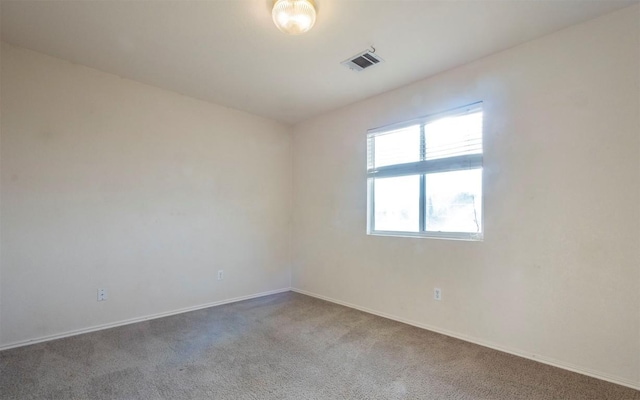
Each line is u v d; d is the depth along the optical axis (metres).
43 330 2.63
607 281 2.05
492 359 2.34
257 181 4.15
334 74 2.96
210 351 2.46
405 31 2.27
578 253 2.16
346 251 3.74
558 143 2.25
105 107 2.96
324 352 2.46
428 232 3.05
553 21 2.15
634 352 1.96
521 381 2.03
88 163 2.87
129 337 2.72
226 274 3.82
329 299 3.92
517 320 2.41
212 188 3.71
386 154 3.40
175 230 3.41
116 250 3.01
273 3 1.98
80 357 2.34
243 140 4.01
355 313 3.43
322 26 2.21
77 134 2.81
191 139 3.54
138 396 1.86
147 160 3.22
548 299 2.28
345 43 2.43
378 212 3.51
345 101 3.65
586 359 2.12
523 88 2.42
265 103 3.72
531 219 2.36
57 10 2.06
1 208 2.47
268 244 4.25
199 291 3.58
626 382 1.97
